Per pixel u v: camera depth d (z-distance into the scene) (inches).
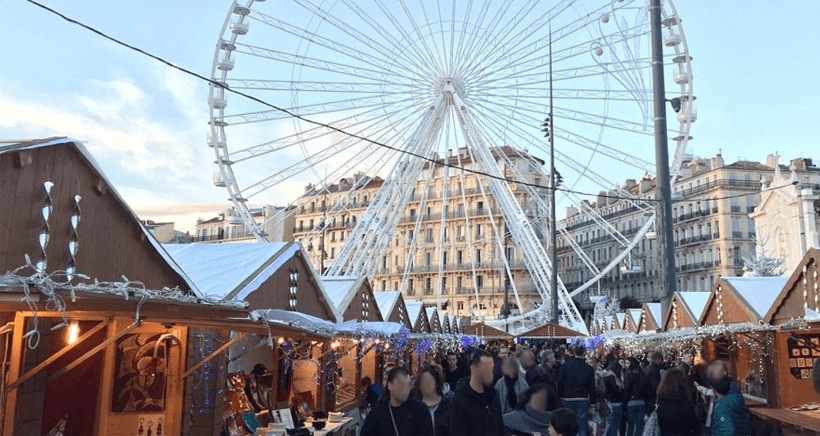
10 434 251.6
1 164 215.6
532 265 1380.4
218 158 1121.4
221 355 387.2
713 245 2544.3
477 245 2962.6
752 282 613.3
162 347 351.3
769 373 545.3
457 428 217.6
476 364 225.9
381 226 1249.4
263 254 438.3
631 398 460.1
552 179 1160.8
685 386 294.2
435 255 3046.3
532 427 258.2
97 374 311.3
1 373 259.4
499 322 2122.3
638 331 1010.1
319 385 551.5
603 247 3272.6
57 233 241.9
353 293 662.5
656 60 668.7
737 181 2518.5
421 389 247.9
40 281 169.5
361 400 690.8
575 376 419.8
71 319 290.5
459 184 3051.2
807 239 1513.3
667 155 655.1
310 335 369.7
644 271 2918.3
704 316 679.7
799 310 499.8
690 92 1177.4
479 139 1278.3
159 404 345.4
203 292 356.5
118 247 279.0
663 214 643.5
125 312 227.3
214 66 1125.7
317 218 3309.5
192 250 456.1
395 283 3129.9
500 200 1317.7
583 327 1347.2
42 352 270.8
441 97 1267.2
